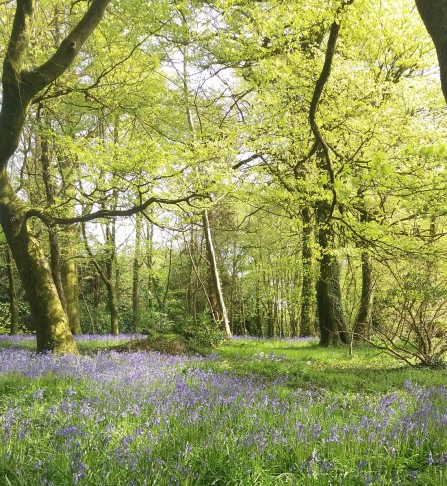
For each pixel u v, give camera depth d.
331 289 17.12
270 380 9.25
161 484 3.71
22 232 11.13
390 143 8.80
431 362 10.95
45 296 11.14
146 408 5.82
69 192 14.24
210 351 14.73
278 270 29.42
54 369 8.34
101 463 4.04
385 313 12.37
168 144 10.17
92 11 10.40
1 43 11.30
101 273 23.83
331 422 5.60
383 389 8.39
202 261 31.17
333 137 9.09
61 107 13.24
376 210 9.01
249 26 9.16
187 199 10.36
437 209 6.00
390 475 4.09
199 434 4.85
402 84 10.40
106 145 10.25
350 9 7.15
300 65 9.29
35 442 4.54
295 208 12.34
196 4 11.64
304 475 3.99
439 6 2.90
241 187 10.17
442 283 11.63
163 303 28.38
